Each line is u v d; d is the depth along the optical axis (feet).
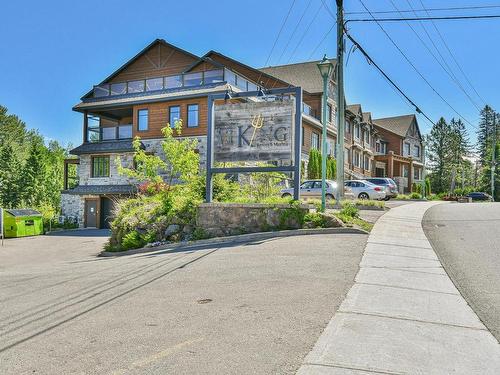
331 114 131.44
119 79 118.11
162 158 96.07
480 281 22.45
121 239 48.11
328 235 37.11
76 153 104.42
